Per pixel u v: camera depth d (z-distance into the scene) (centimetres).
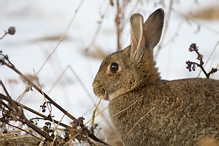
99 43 1864
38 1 2744
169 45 1798
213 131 742
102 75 956
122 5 1348
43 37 2084
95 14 2436
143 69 910
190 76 1391
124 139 890
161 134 812
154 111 831
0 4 2677
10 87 1337
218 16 2158
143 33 916
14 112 798
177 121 789
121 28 1333
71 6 2636
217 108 764
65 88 1419
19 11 2555
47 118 862
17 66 1678
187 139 767
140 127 852
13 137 891
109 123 1059
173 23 2062
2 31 2180
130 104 888
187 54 1702
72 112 1205
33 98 1324
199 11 2211
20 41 2048
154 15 954
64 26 2289
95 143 858
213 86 811
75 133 839
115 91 934
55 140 851
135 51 918
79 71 1586
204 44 1831
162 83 873
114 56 945
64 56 1797
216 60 1557
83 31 2130
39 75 1561
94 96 1092
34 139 941
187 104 793
